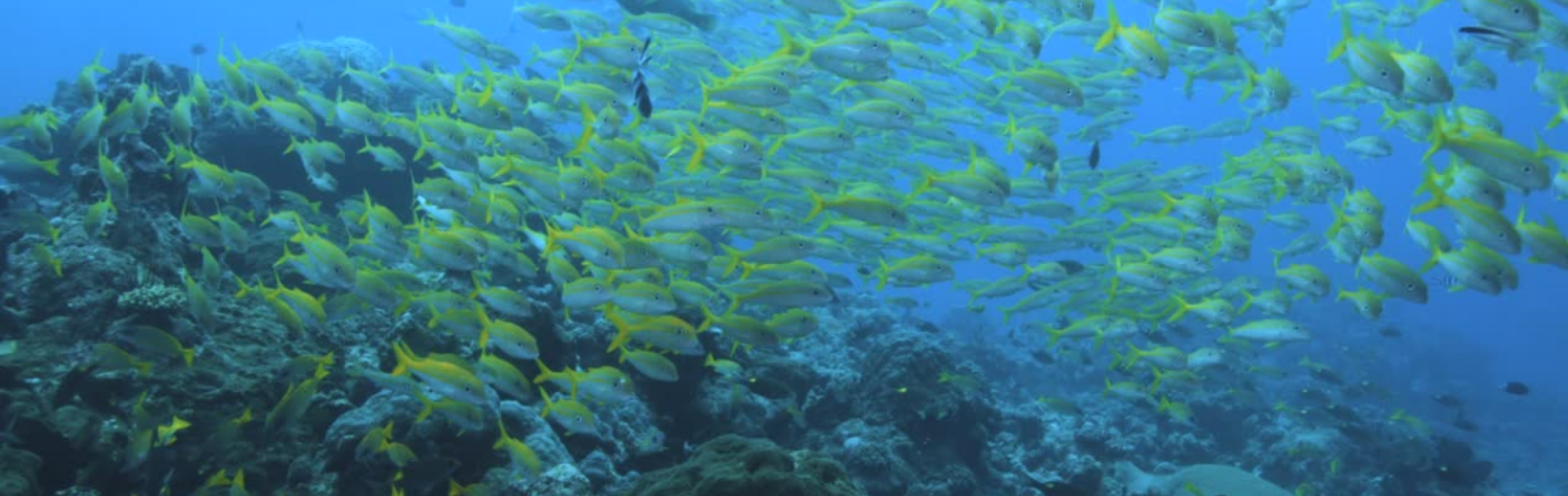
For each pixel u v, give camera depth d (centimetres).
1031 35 1110
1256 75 1209
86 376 675
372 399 727
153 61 1270
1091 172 1480
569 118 1106
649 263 820
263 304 855
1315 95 1280
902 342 1223
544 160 1124
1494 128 1019
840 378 1253
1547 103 1001
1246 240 1165
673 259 823
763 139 1289
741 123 982
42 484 615
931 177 991
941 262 1004
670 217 793
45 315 762
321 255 712
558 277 814
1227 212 1486
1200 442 1650
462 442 696
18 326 739
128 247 842
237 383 732
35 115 909
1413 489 1542
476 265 805
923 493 1068
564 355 903
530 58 1281
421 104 1692
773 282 834
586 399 853
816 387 1259
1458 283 839
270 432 695
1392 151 1177
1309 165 1116
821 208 900
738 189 1227
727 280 1312
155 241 866
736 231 1139
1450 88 782
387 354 796
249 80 1003
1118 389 1194
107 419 666
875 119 987
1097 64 1528
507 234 1146
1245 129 1441
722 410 1032
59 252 809
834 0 1062
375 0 11681
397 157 1073
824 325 1766
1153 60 957
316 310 695
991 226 1237
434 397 701
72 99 1606
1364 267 899
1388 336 2041
